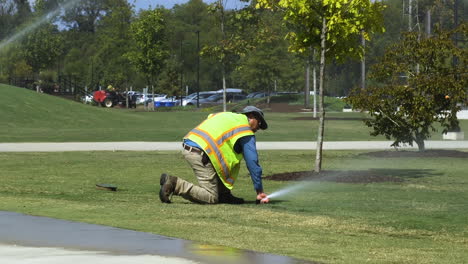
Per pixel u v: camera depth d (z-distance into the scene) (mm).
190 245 9977
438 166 26312
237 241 10445
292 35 23547
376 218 13734
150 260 8891
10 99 59250
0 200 15188
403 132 31781
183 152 15180
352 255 9703
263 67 120812
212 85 167750
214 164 14930
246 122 15180
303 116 77500
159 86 136750
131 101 116062
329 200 16500
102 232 10977
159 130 48906
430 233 12141
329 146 37031
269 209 14555
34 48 117062
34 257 9031
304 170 24438
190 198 15156
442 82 29359
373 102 30922
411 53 30562
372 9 21953
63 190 18016
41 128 50844
